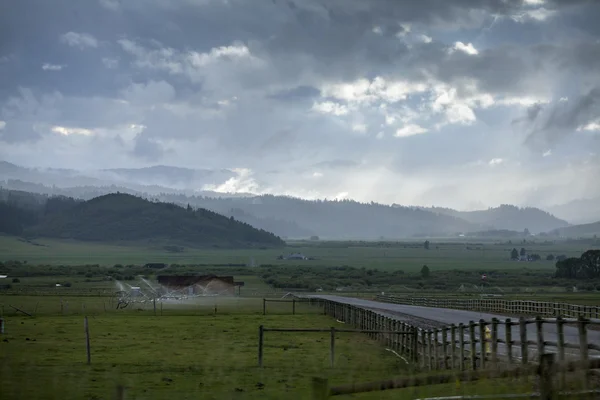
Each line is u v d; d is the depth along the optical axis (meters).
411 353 35.69
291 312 82.62
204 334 51.28
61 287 145.62
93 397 23.75
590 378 19.50
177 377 29.11
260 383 27.38
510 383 20.94
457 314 76.56
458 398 17.86
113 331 53.16
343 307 66.12
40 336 48.12
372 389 14.55
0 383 26.50
